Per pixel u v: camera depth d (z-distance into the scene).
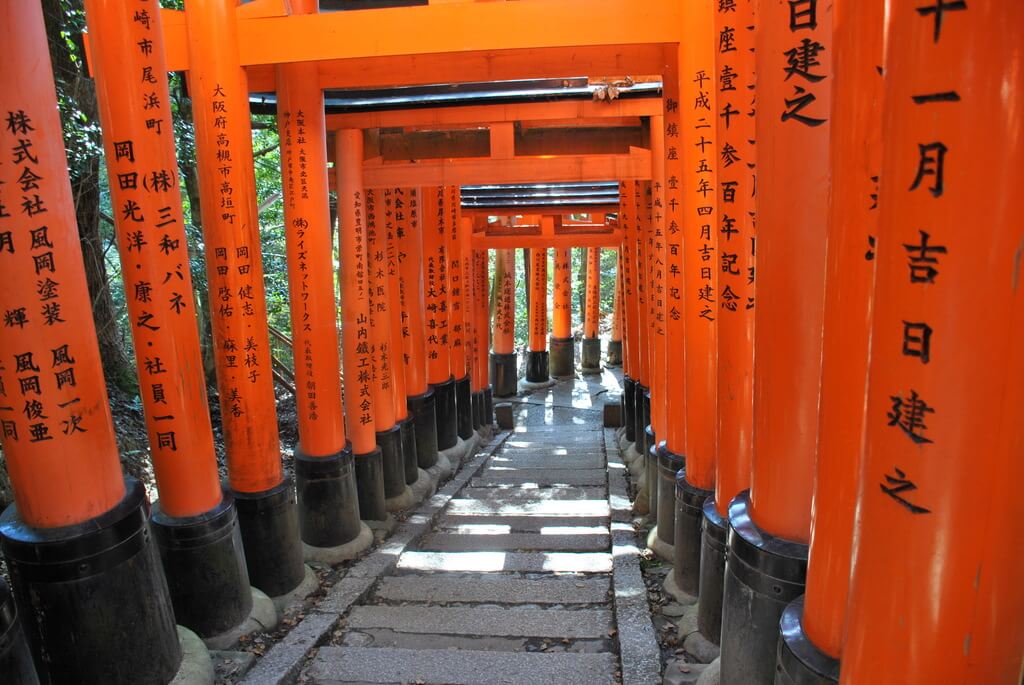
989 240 1.55
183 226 4.22
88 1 3.85
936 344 1.64
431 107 6.98
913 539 1.73
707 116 4.37
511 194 12.61
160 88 3.99
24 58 2.94
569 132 8.14
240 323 5.11
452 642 4.62
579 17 4.62
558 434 13.57
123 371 9.27
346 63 5.66
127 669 3.47
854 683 1.92
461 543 6.81
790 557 2.91
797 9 2.68
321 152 5.80
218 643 4.47
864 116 2.21
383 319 7.62
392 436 7.68
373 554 6.24
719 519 3.91
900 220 1.67
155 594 3.62
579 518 7.63
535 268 17.81
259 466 5.28
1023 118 1.48
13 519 3.40
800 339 2.86
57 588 3.27
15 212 2.98
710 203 4.40
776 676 2.64
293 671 4.12
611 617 4.83
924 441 1.68
